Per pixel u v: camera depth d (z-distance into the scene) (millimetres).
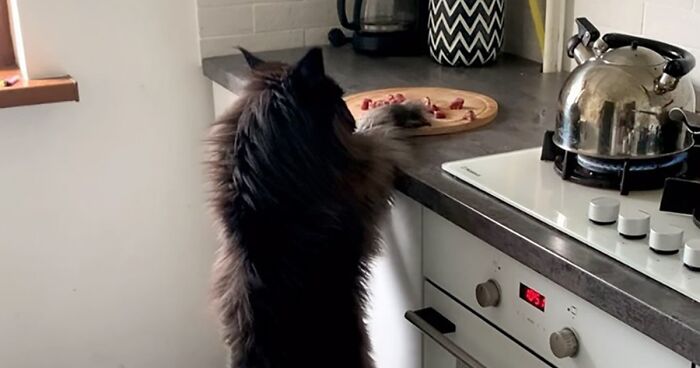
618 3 1799
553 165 1372
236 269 1360
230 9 2168
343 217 1367
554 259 1067
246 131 1349
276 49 2264
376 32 2172
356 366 1392
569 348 1104
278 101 1342
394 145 1453
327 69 2051
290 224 1336
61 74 2037
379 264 1561
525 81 1936
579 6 1920
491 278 1271
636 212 1116
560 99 1326
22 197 2082
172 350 2369
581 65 1329
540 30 2031
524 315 1212
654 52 1287
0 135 2014
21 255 2121
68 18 2006
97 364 2289
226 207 1360
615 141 1244
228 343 1397
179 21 2125
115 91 2104
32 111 2027
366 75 1993
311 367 1350
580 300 1092
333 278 1369
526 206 1203
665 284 972
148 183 2207
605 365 1069
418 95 1770
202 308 2361
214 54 2186
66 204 2131
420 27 2193
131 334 2303
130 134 2150
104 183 2158
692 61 1240
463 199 1254
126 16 2064
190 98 2191
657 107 1233
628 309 962
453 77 1979
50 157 2080
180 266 2307
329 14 2305
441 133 1554
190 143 2223
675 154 1279
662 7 1680
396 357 1569
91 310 2238
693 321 898
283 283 1338
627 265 1023
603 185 1268
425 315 1426
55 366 2242
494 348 1299
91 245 2189
